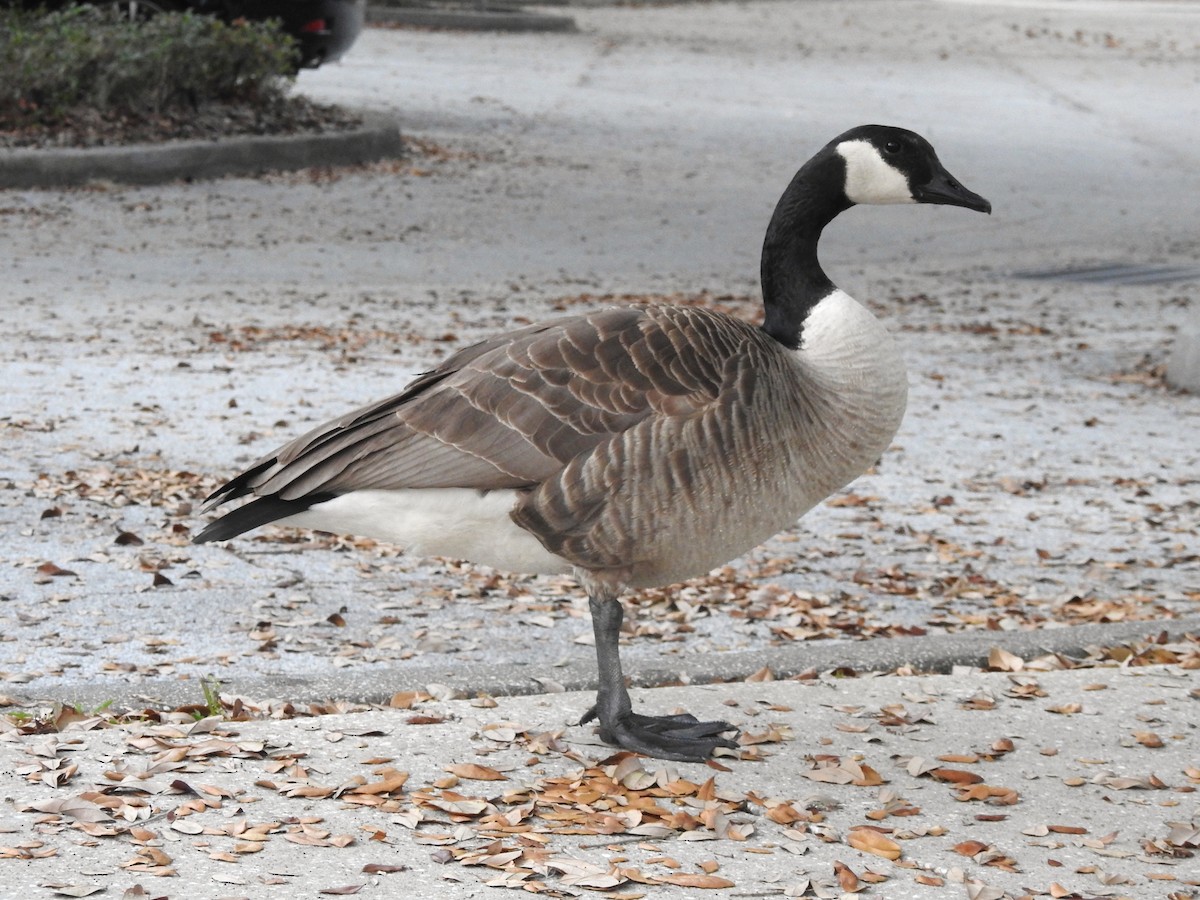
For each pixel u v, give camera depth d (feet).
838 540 42.91
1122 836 23.30
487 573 39.17
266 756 25.48
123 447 47.42
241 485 25.03
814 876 21.67
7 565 37.29
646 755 25.88
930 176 27.14
